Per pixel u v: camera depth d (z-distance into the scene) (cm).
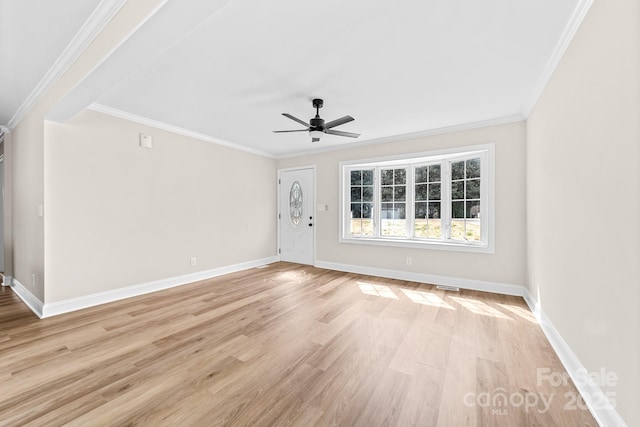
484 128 368
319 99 293
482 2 159
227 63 225
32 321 271
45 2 160
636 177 119
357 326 262
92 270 314
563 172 206
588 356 163
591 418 148
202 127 397
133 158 348
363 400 161
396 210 464
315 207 531
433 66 231
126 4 154
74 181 300
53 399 161
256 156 535
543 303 259
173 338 238
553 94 229
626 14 125
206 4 129
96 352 214
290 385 175
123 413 150
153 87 268
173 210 394
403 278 435
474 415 149
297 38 192
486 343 229
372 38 193
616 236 135
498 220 361
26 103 300
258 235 539
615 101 135
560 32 188
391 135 430
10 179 390
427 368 193
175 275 397
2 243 451
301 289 382
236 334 245
